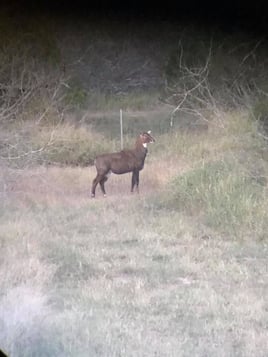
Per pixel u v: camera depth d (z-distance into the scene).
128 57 82.88
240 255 29.39
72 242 31.22
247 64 70.62
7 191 39.91
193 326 21.42
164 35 82.50
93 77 80.75
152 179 43.84
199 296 24.12
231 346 19.84
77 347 19.27
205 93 63.53
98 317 21.91
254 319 22.03
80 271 27.20
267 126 49.38
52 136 49.28
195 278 26.48
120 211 37.31
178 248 30.48
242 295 24.27
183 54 73.19
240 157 42.34
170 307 23.16
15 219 34.62
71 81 71.75
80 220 35.25
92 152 51.78
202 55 72.56
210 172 39.38
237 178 37.44
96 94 74.81
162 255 29.34
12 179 41.44
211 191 36.78
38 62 69.88
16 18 73.25
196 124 57.94
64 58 80.25
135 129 62.12
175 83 68.62
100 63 82.06
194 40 77.19
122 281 26.06
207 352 19.34
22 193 40.34
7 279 24.72
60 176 44.38
